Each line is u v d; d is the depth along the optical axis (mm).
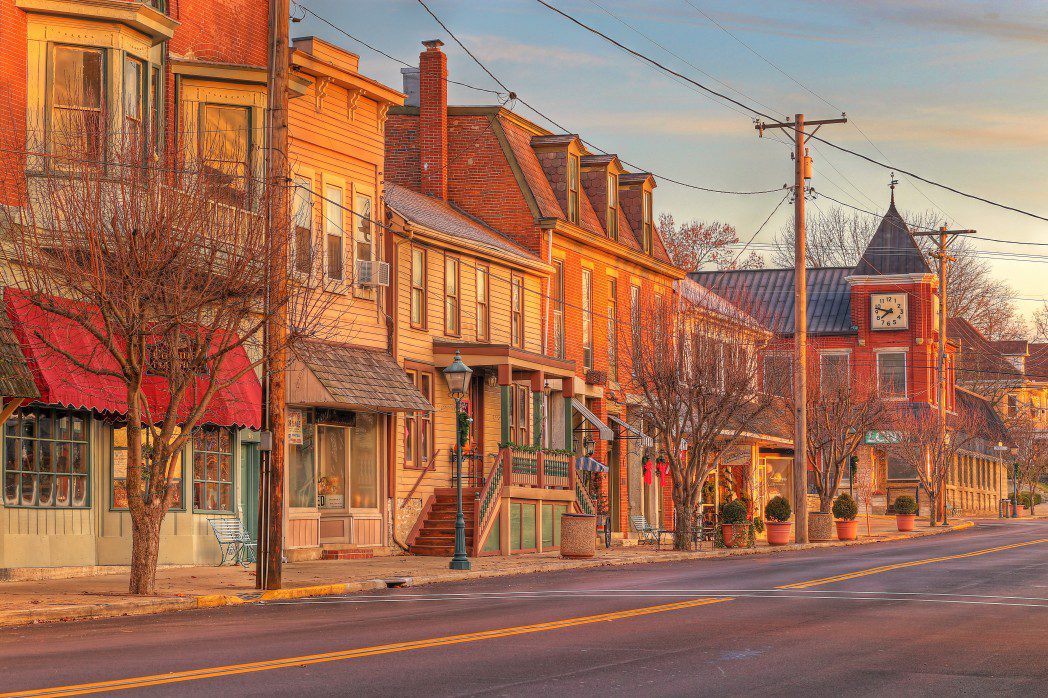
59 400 25969
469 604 23734
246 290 25812
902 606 23359
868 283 96312
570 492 46312
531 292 48125
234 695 12859
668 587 27734
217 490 33531
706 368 47000
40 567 27609
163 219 24000
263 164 32562
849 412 61875
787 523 51938
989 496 113062
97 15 27984
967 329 124875
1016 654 16766
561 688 13648
